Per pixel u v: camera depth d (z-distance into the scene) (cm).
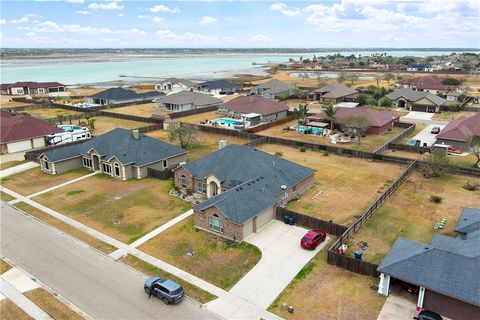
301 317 2727
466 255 2789
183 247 3719
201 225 4062
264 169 4753
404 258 2897
